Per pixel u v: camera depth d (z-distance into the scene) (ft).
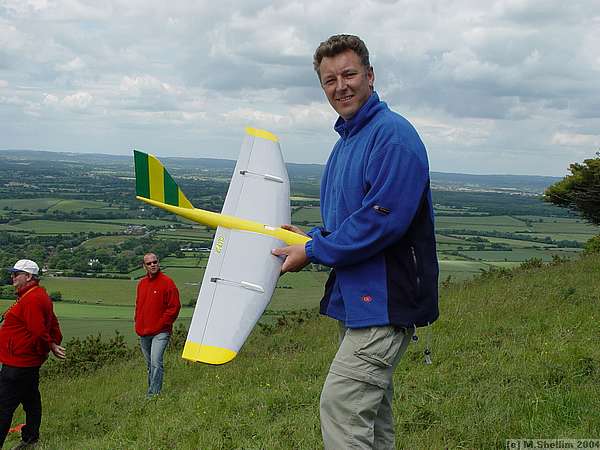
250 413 15.55
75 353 36.99
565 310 22.17
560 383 13.21
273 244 8.71
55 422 21.06
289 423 13.67
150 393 21.85
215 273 8.57
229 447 13.16
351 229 7.25
